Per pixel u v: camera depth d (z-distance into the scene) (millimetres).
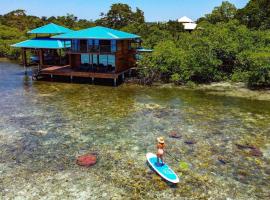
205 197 11711
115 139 17281
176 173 13516
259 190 12227
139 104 24656
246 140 17141
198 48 33406
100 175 13320
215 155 15305
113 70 33906
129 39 35969
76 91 29422
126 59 36000
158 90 29891
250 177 13211
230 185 12578
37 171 13656
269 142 16875
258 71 28609
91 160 14680
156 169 13414
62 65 39156
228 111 22594
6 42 56250
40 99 26156
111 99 26297
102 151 15727
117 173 13484
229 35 36312
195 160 14758
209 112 22391
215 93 28312
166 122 20172
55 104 24516
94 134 18016
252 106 23875
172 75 32438
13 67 44875
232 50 33250
